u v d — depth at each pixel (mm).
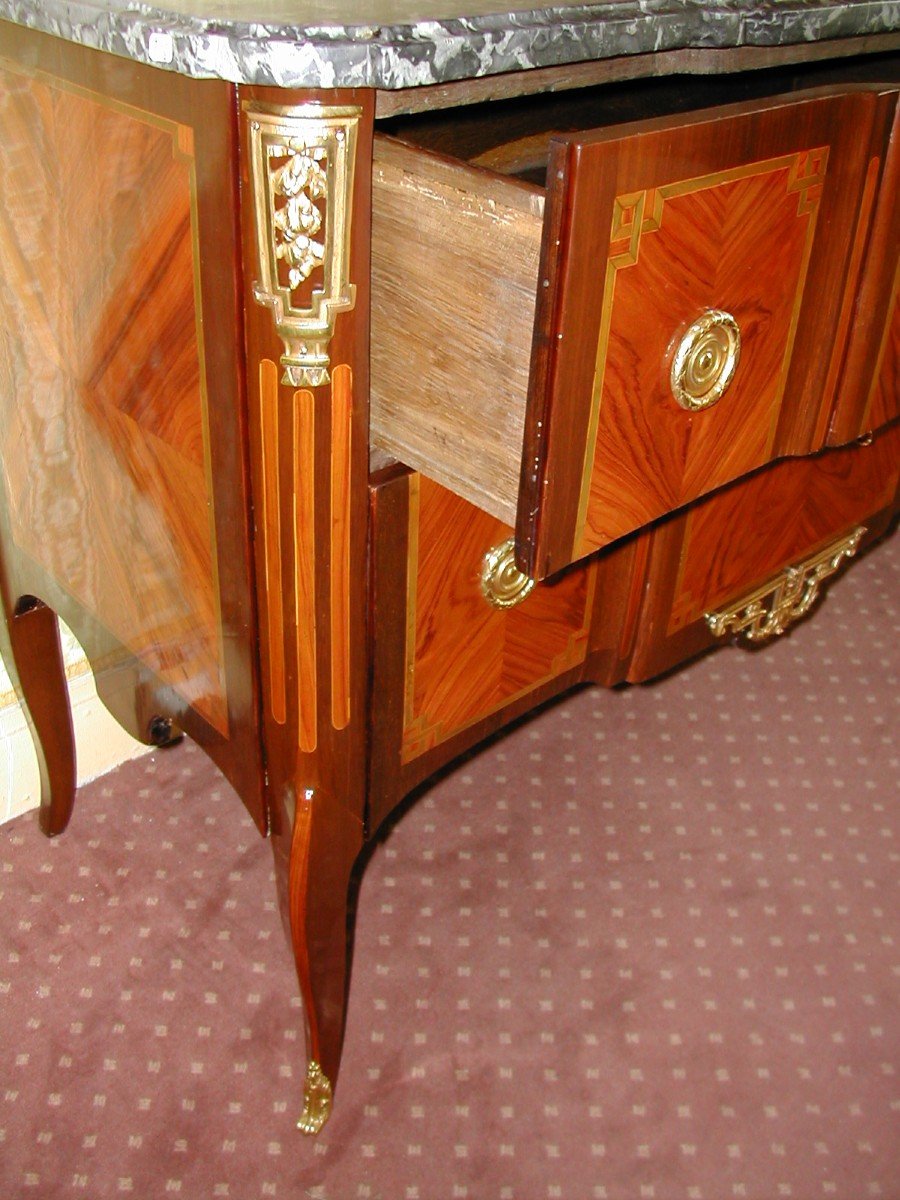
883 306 716
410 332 631
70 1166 939
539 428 569
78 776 1301
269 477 634
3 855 1217
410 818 1299
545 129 922
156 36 527
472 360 602
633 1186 958
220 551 713
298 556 659
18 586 1040
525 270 550
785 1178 973
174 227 618
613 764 1400
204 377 649
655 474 646
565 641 915
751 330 653
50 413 846
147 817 1271
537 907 1204
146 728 956
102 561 880
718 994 1128
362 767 791
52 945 1123
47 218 736
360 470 650
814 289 681
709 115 561
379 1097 1010
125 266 677
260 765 789
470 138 883
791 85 994
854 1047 1087
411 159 583
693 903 1225
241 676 758
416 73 525
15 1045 1029
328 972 880
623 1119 1009
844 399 745
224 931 1147
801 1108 1029
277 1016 1070
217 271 595
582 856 1271
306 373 588
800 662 1601
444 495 726
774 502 1011
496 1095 1020
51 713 1134
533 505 593
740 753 1434
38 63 674
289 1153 960
